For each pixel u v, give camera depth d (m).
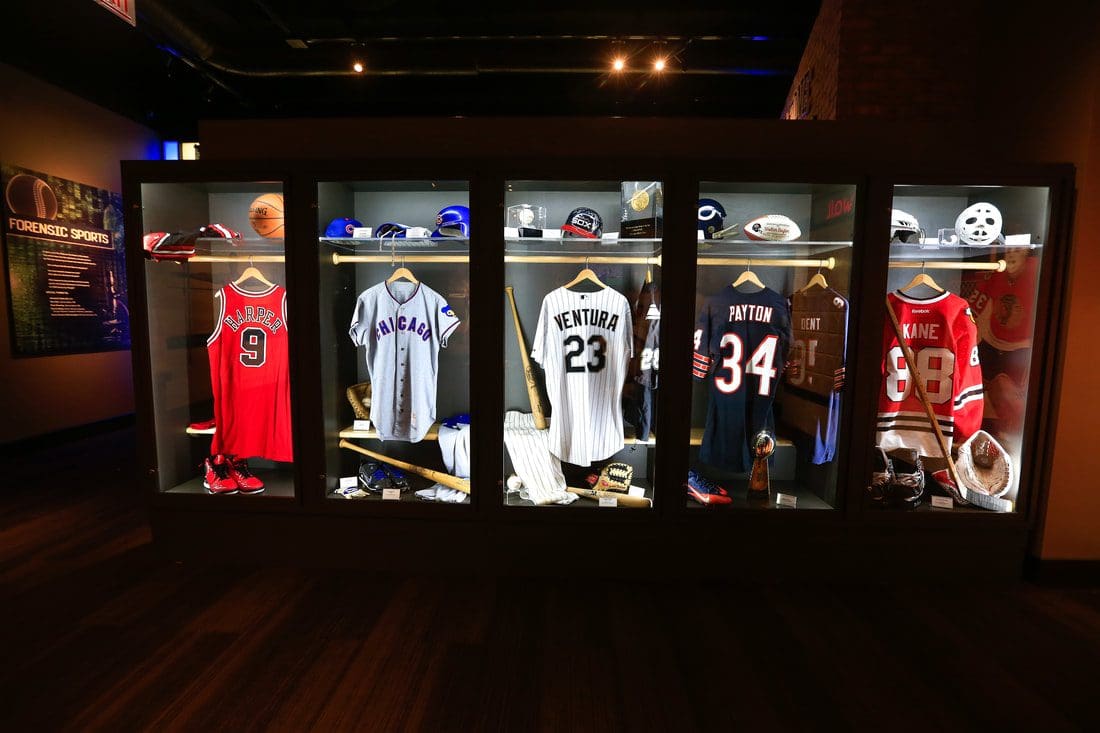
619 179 2.11
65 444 4.57
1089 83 2.07
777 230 2.28
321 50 4.41
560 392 2.39
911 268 2.61
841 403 2.22
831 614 2.05
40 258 4.30
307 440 2.30
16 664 1.72
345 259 2.36
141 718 1.50
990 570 2.29
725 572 2.29
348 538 2.34
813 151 2.31
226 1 3.89
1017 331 2.29
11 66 4.02
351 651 1.80
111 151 4.94
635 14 3.95
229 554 2.39
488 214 2.13
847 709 1.56
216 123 2.37
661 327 2.15
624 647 1.84
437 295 2.44
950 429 2.37
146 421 2.36
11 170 4.04
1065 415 2.18
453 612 2.04
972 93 2.96
